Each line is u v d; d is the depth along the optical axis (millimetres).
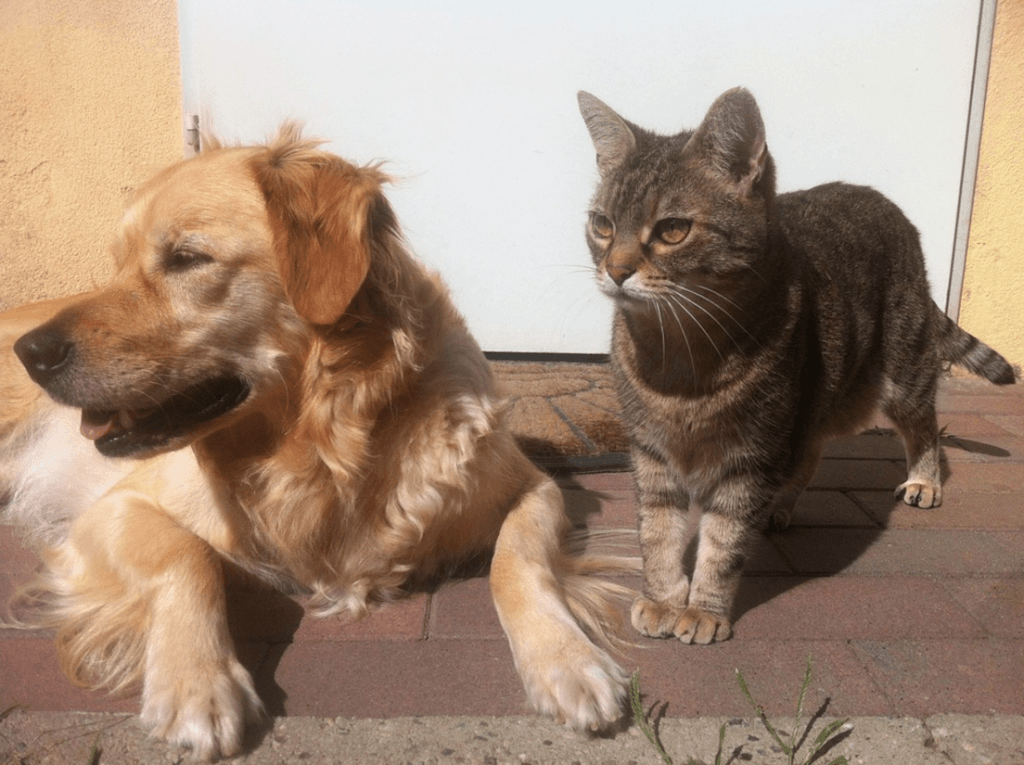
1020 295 1350
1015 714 606
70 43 1278
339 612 727
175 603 646
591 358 1428
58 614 703
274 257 679
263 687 632
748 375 712
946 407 1245
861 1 1253
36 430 931
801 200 947
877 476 1006
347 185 680
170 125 1321
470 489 753
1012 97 1277
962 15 1254
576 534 852
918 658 663
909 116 1295
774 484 733
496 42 1283
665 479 758
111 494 765
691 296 730
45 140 1313
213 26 1276
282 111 1311
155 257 656
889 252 926
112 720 601
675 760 568
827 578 774
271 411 703
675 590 733
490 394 785
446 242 1366
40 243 1354
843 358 821
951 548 828
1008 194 1312
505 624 668
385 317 707
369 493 722
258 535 731
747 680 639
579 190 1340
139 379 640
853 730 591
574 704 592
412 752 575
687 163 746
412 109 1312
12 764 561
